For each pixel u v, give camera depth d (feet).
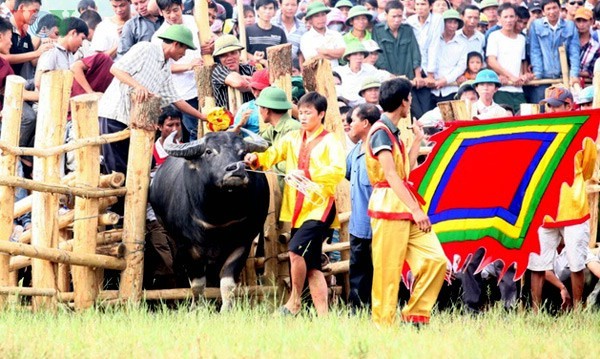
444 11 119.75
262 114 78.13
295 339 53.62
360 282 75.25
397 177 59.06
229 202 72.49
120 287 77.71
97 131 77.41
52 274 74.28
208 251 75.51
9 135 74.69
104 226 82.07
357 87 109.29
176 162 78.64
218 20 110.93
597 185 84.58
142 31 99.71
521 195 69.46
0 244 70.28
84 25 93.66
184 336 55.36
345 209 84.84
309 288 76.74
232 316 65.87
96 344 51.85
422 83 117.91
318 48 114.11
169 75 84.48
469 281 75.97
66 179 79.00
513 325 64.28
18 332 55.67
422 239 60.39
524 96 123.13
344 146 85.97
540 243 76.43
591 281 82.12
